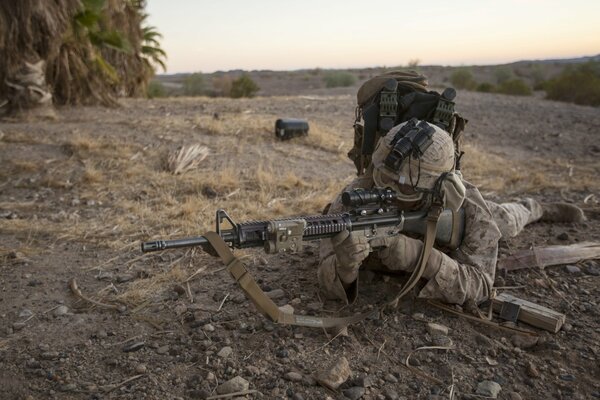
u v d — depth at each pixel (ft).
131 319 11.00
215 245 8.68
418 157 9.50
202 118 32.94
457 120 11.38
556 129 40.24
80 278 12.94
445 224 10.63
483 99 61.11
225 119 33.04
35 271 13.30
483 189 21.99
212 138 28.22
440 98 10.94
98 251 14.61
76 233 15.74
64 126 30.27
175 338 10.29
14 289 12.32
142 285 12.41
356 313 11.08
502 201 20.31
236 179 21.13
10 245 14.88
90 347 10.00
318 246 14.84
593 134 38.27
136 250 14.62
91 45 40.86
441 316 11.08
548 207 17.11
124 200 18.83
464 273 10.70
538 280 12.90
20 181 20.68
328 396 8.68
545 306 11.79
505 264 13.57
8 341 10.17
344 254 9.62
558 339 10.47
